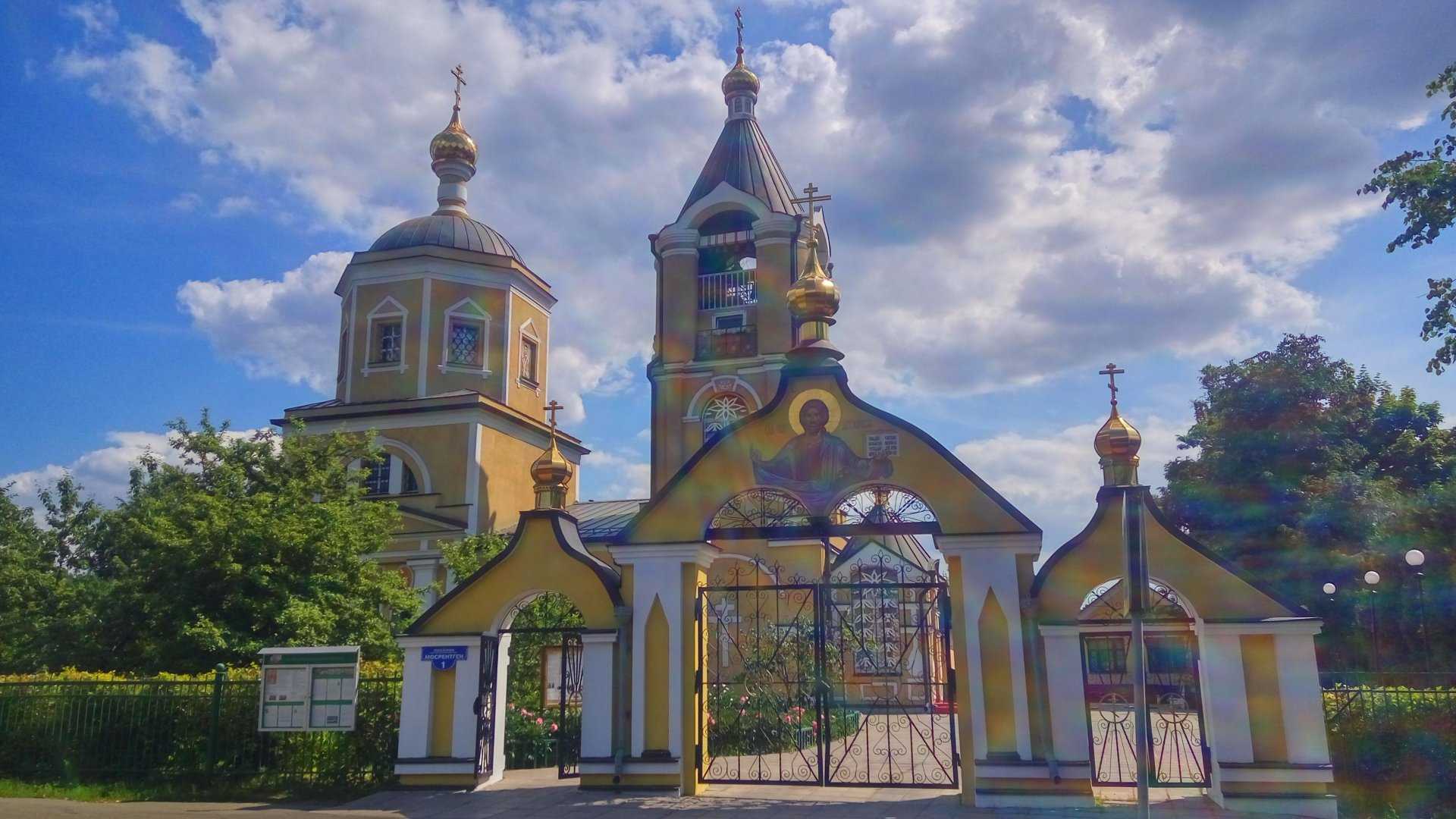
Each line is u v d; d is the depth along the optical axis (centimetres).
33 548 3675
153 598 2111
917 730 1571
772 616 2820
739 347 3225
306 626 2066
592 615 1584
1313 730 1342
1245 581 1402
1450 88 1878
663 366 3225
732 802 1450
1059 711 1405
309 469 2553
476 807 1449
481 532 3086
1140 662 922
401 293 3319
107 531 3153
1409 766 1416
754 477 1576
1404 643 2855
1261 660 1380
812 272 1664
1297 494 3225
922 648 1566
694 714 1529
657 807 1423
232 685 1722
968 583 1467
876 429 1551
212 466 2542
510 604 1639
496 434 3262
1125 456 1502
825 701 1577
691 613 1557
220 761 1689
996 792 1399
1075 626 1423
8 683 1794
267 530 2152
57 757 1748
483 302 3369
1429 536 2862
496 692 1658
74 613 2584
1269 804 1335
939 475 1513
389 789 1594
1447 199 1830
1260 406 3416
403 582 2502
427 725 1592
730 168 3388
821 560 2942
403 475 3189
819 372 1587
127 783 1700
